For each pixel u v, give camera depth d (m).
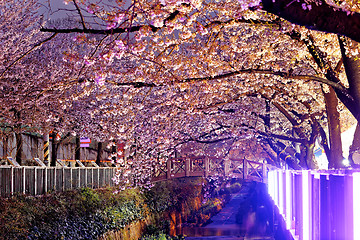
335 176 5.59
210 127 19.58
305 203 9.00
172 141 20.28
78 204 20.17
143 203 28.86
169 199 34.25
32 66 21.22
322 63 9.09
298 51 12.26
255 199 48.84
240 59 14.90
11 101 19.06
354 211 4.23
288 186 13.42
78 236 17.25
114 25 6.18
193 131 22.08
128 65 17.03
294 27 8.75
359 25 4.28
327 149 13.83
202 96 16.27
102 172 28.81
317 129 15.44
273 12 4.48
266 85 14.38
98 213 20.94
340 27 4.34
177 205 35.16
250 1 4.59
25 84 19.14
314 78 7.99
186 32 7.95
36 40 22.20
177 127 20.47
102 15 6.81
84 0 6.37
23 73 19.25
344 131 20.70
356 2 6.39
